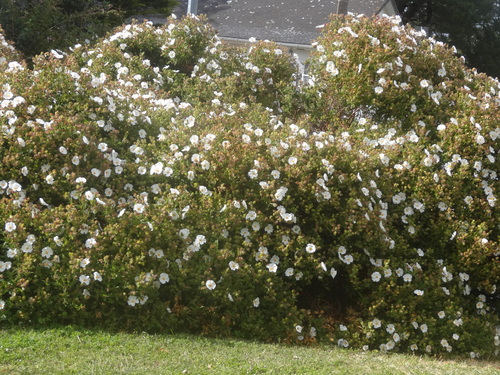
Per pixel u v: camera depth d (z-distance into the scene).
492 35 30.86
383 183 6.61
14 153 5.75
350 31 7.81
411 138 7.07
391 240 6.39
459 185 6.81
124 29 9.17
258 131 6.46
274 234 6.18
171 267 5.68
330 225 6.31
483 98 7.37
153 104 6.95
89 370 4.48
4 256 5.47
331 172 6.26
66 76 6.37
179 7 21.98
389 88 7.55
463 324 6.52
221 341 5.54
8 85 6.19
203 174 6.23
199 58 8.76
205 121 6.67
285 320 5.96
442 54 8.29
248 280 5.86
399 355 6.04
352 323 6.32
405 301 6.36
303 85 8.44
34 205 5.59
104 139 6.34
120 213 5.47
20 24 11.05
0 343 4.86
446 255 6.88
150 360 4.83
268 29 20.50
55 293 5.43
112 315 5.51
